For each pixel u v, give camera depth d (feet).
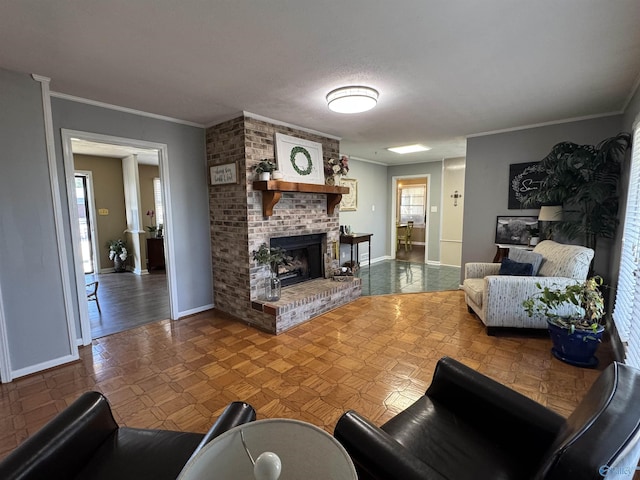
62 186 9.21
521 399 4.09
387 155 20.12
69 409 3.89
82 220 20.33
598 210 10.61
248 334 10.52
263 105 10.03
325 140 14.03
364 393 7.13
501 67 7.46
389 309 12.91
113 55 6.78
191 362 8.66
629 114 9.78
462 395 4.51
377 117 11.44
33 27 5.68
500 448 3.97
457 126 12.90
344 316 12.12
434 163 22.27
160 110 10.53
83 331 9.66
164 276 19.53
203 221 12.62
